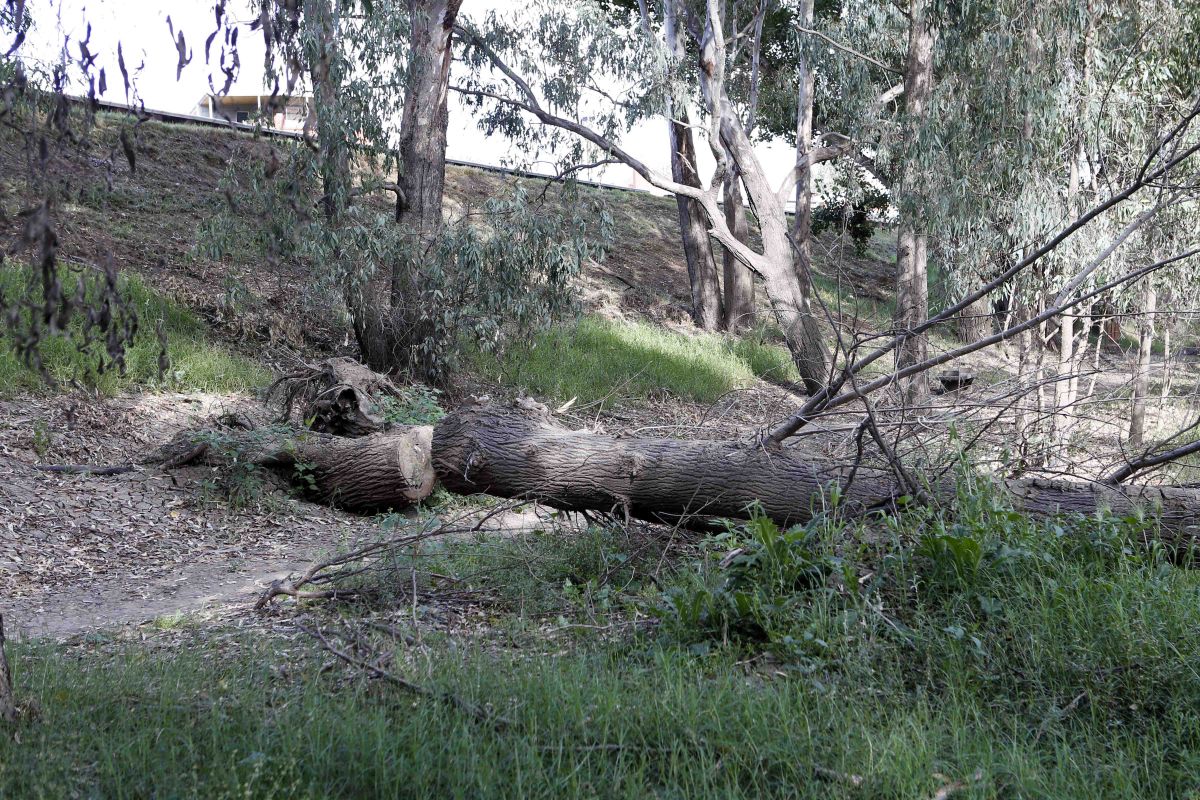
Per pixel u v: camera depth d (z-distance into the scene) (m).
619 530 7.16
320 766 3.48
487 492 7.64
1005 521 5.50
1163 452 6.99
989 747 3.71
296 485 10.18
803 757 3.65
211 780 3.38
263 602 6.42
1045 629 4.55
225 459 10.09
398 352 15.02
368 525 9.70
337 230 13.54
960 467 6.12
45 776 3.37
